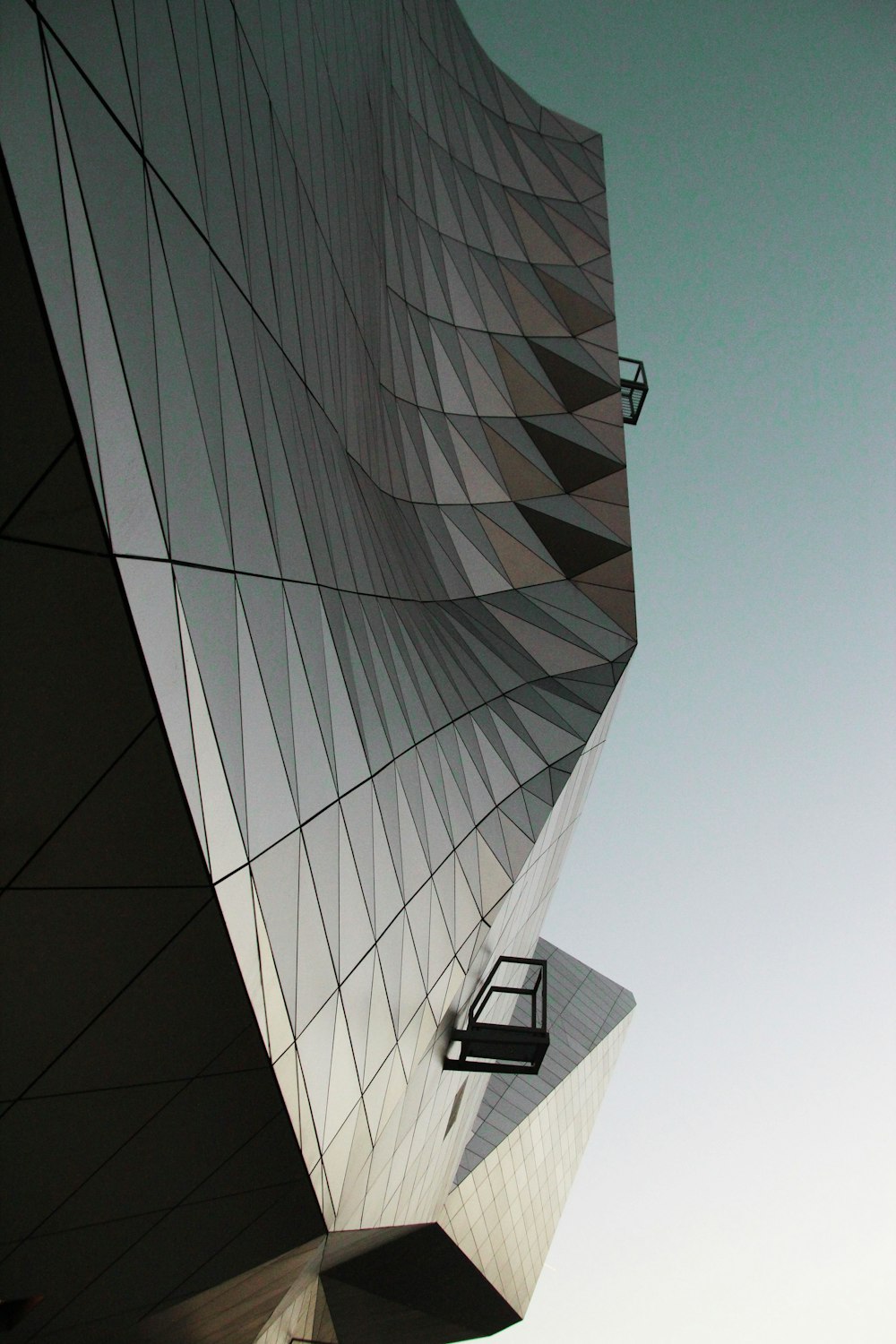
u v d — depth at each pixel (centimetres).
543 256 4188
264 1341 2580
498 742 2209
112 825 725
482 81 4559
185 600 780
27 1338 1319
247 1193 1168
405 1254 3372
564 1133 4962
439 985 1764
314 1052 1146
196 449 859
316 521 1367
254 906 909
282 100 1496
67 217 626
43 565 613
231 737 875
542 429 3481
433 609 2275
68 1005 809
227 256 1064
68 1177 966
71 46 679
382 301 2553
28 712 660
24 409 566
